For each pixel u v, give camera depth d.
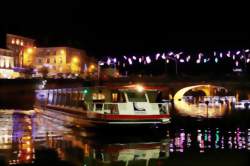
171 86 98.06
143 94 33.47
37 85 97.94
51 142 30.08
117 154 24.81
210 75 99.69
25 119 52.31
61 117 45.41
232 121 46.47
